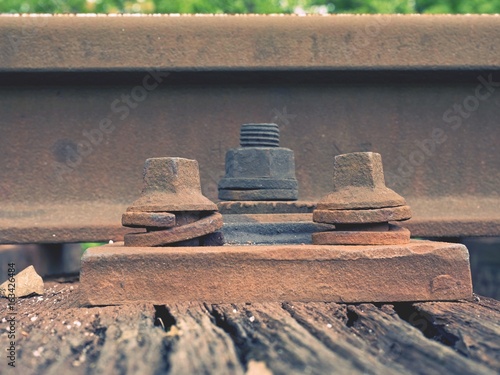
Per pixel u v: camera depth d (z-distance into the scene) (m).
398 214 0.46
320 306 0.43
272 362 0.33
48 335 0.38
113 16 0.62
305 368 0.32
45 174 0.62
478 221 0.62
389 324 0.39
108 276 0.43
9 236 0.60
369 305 0.44
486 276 1.10
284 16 0.62
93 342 0.37
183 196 0.47
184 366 0.32
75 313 0.42
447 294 0.44
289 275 0.44
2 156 0.62
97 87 0.63
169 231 0.46
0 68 0.61
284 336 0.36
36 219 0.61
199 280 0.44
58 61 0.61
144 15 0.62
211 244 0.48
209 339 0.36
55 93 0.63
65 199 0.62
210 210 0.48
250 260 0.44
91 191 0.62
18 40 0.61
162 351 0.35
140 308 0.42
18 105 0.62
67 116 0.62
